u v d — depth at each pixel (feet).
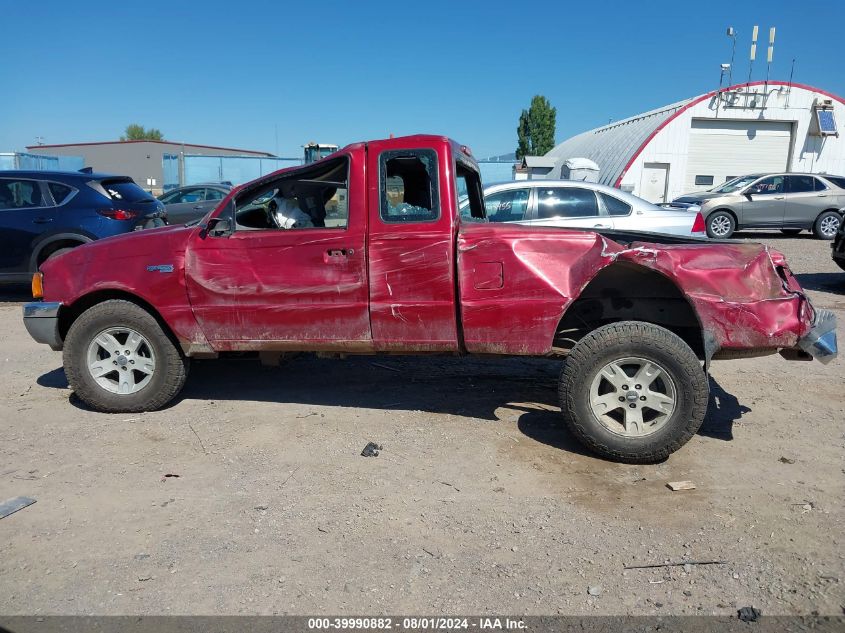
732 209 58.39
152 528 11.28
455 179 14.61
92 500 12.22
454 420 16.06
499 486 12.76
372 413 16.53
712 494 12.41
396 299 14.64
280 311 15.21
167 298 15.60
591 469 13.47
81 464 13.69
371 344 15.02
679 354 13.00
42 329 16.31
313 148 79.46
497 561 10.38
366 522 11.48
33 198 29.99
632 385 13.35
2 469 13.47
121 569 10.14
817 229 59.52
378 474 13.25
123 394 16.21
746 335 13.19
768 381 19.12
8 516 11.64
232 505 12.05
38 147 201.77
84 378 16.11
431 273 14.40
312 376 19.44
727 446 14.55
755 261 13.39
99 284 15.88
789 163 90.17
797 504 12.03
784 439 14.92
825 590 9.62
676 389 13.11
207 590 9.65
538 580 9.91
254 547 10.72
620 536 11.05
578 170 80.07
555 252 13.93
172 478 13.07
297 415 16.39
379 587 9.74
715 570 10.11
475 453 14.20
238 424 15.80
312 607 9.30
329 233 14.82
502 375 19.44
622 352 13.23
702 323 13.29
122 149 200.23
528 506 12.02
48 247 30.07
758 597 9.49
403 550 10.66
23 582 9.84
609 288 15.53
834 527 11.25
